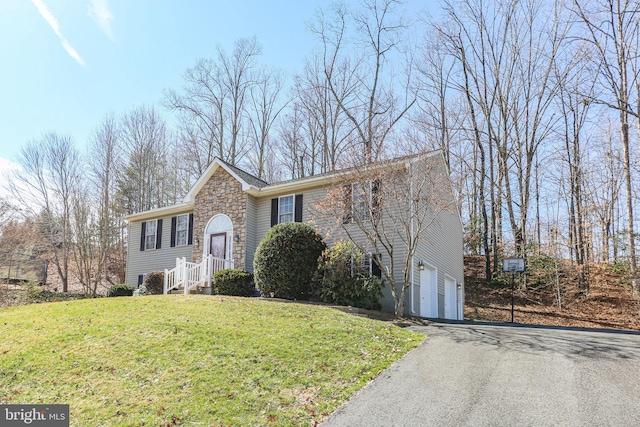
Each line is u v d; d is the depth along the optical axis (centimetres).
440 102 2700
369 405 606
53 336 862
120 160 3388
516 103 2422
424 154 1390
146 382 677
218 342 834
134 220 2325
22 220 2772
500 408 573
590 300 2050
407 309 1418
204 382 675
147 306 1117
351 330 954
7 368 721
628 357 795
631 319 1772
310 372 721
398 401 613
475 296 2291
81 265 2869
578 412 551
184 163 3453
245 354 780
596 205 2481
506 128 2416
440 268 1789
